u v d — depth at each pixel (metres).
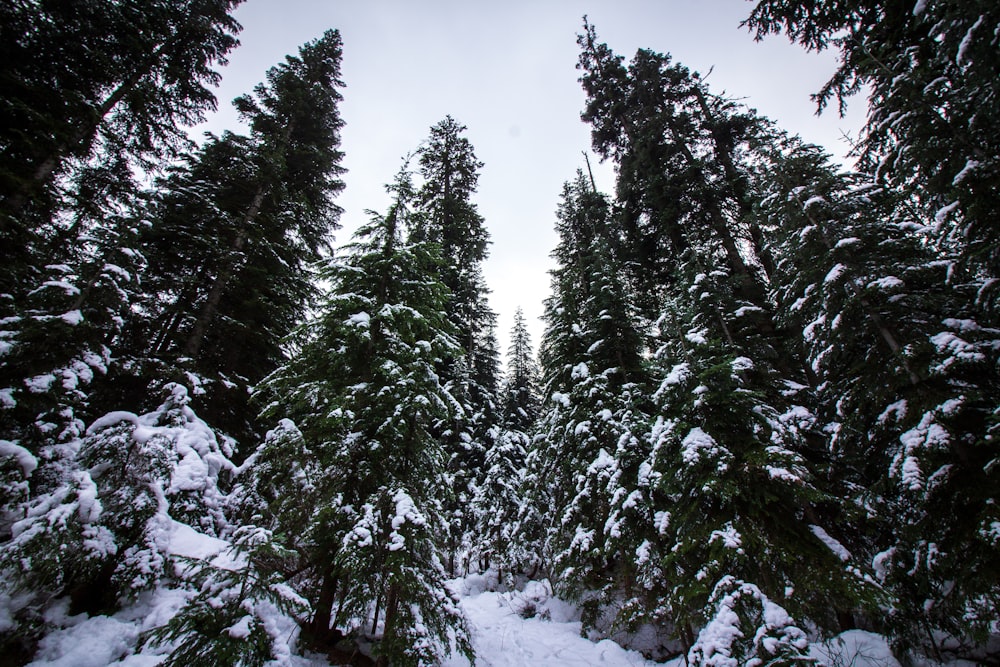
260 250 13.08
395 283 9.72
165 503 6.64
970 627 5.88
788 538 6.55
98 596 5.89
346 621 6.46
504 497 18.34
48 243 9.17
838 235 8.51
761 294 13.04
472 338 21.62
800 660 4.09
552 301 16.67
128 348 9.65
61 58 10.27
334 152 16.69
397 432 7.76
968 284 7.24
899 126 7.28
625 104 21.44
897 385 7.22
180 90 12.95
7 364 5.89
